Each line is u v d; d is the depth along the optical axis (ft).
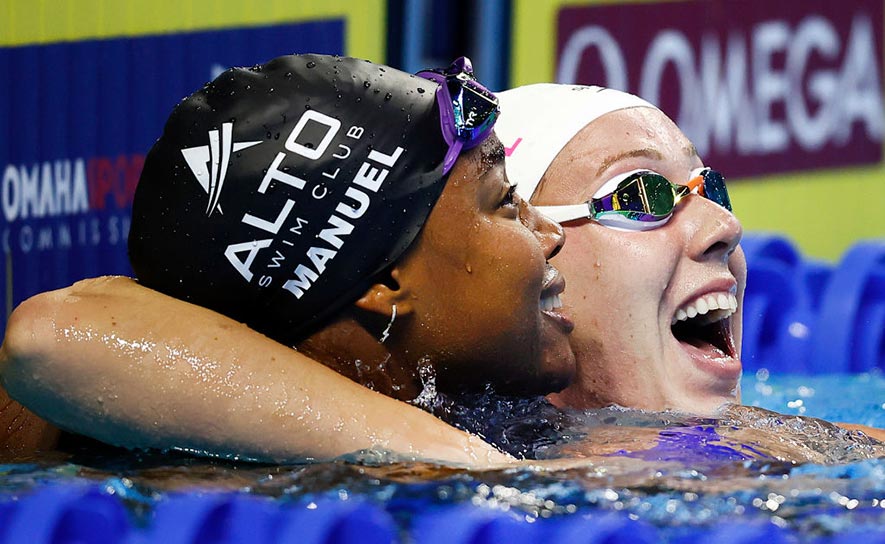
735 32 61.82
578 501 16.48
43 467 18.06
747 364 48.16
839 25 64.28
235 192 19.48
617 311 25.62
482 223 19.99
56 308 18.54
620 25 59.72
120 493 16.37
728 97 61.93
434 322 20.08
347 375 20.66
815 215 64.54
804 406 37.22
